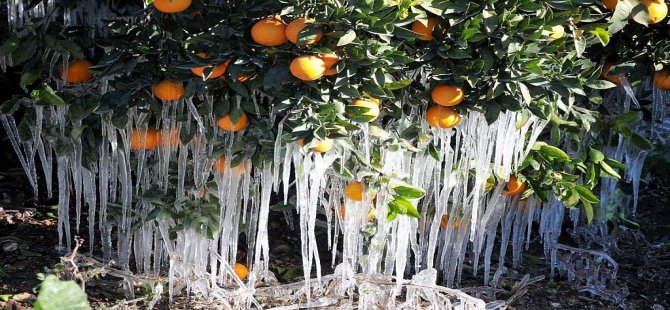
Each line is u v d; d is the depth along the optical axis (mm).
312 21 2514
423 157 3104
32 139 3234
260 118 2875
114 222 3240
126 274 3096
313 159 2891
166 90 2793
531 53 2729
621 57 3232
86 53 3158
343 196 3123
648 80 3699
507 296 3566
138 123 2977
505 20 2656
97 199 3975
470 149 3076
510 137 3014
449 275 3523
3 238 3584
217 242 3248
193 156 3039
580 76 2973
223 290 3135
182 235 3172
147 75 2807
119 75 2959
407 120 3027
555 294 3611
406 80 2736
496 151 3031
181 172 3025
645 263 3955
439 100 2791
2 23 4238
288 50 2607
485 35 2689
